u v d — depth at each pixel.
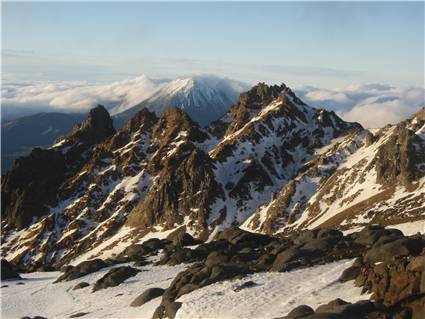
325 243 85.31
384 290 54.53
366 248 80.81
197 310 66.00
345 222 186.75
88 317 86.12
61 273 153.25
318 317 49.69
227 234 127.81
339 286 63.72
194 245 143.25
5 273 147.62
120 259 137.25
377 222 171.62
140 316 77.31
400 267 54.53
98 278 121.88
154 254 138.62
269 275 75.12
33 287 128.62
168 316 69.31
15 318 101.62
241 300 66.12
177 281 83.00
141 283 104.44
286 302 62.38
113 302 94.31
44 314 100.81
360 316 50.41
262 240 120.88
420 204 173.38
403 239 68.44
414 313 48.62
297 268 76.19
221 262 91.56
